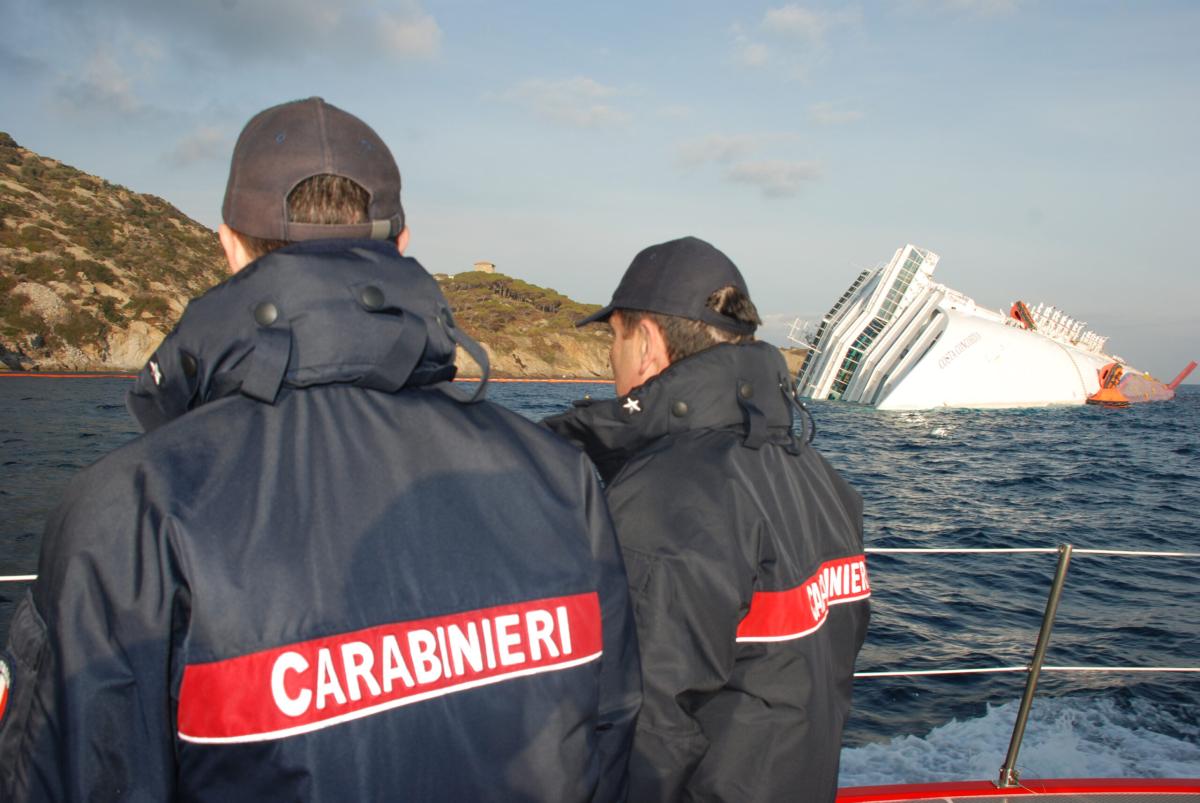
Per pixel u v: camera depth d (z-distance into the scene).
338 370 1.00
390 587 0.98
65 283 109.19
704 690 1.46
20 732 0.92
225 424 0.98
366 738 0.93
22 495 20.58
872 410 72.25
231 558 0.91
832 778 1.61
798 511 1.68
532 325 154.25
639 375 1.79
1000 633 9.26
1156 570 12.45
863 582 1.86
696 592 1.44
